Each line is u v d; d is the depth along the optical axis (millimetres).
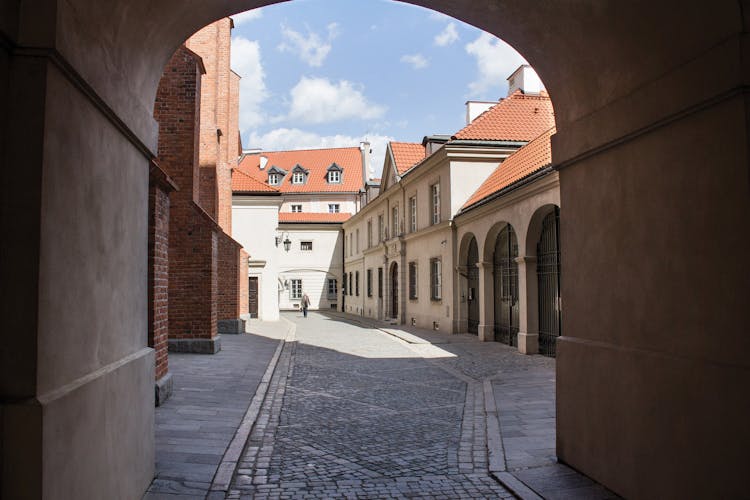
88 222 3535
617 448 4770
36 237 2848
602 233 5051
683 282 3984
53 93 3010
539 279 15227
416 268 26453
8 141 2867
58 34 2938
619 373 4723
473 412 8523
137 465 4543
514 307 16969
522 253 15422
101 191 3787
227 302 21719
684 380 3912
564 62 5406
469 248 21281
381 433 7281
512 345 16922
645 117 4305
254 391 9656
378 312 33781
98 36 3611
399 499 4918
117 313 4172
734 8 3445
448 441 6879
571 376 5551
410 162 30188
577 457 5457
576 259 5520
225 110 23125
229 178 23625
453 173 21578
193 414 7758
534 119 22875
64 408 3025
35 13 2893
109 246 3965
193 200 13695
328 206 57375
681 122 4000
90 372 3576
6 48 2873
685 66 3861
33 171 2867
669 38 4051
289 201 57812
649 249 4375
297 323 30531
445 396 9844
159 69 5176
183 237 13750
